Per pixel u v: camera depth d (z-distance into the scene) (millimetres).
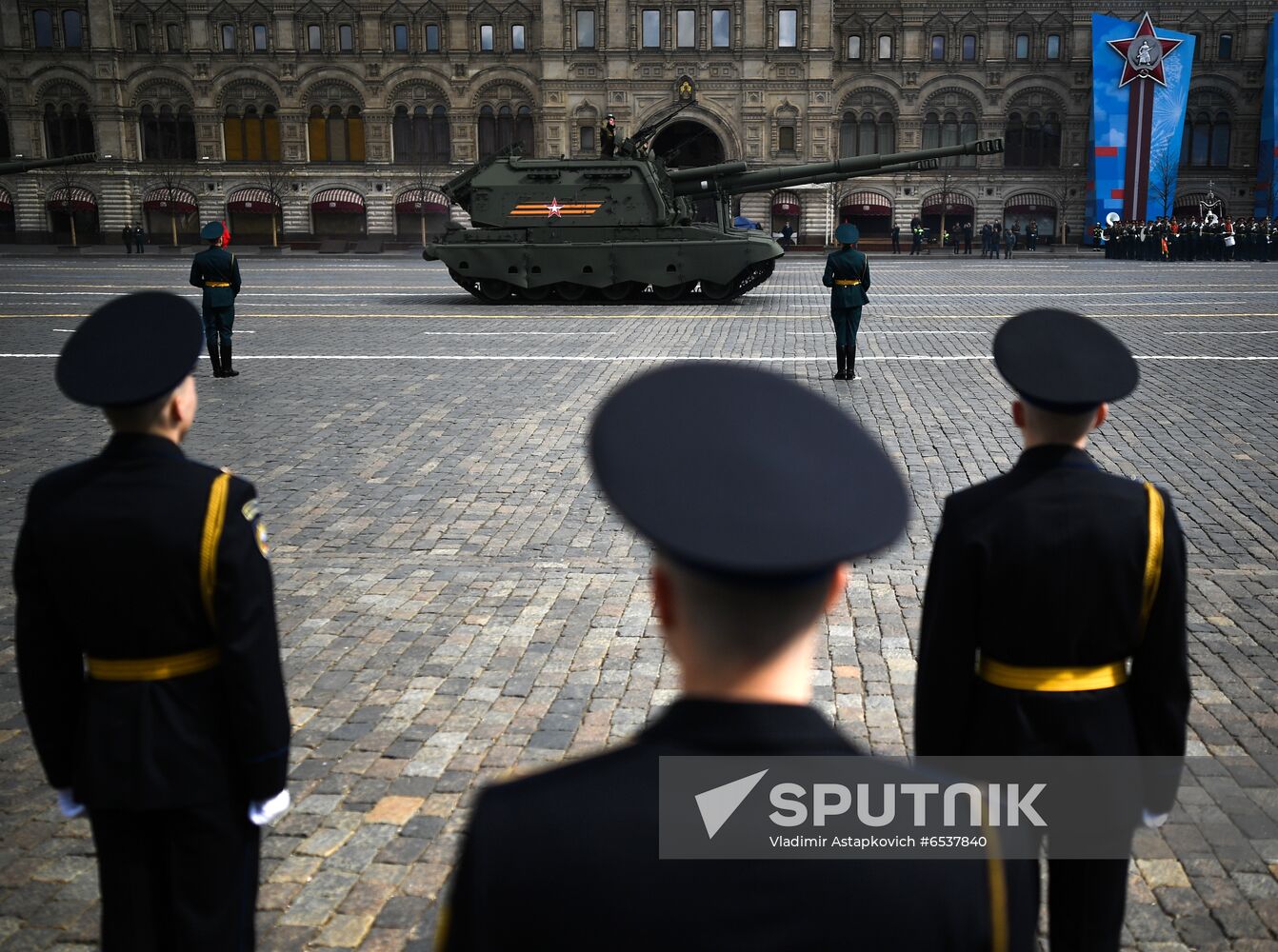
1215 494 10375
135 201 64250
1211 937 4305
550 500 10422
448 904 1491
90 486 3273
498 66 62531
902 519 1426
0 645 7176
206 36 62844
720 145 62688
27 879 4703
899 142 65188
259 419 13773
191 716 3279
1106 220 61906
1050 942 3381
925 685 3396
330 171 63781
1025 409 3395
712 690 1511
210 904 3285
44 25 62781
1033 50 64188
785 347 19484
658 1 61125
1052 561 3215
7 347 19750
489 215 27953
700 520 1387
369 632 7270
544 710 6168
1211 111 65000
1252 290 31078
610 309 26391
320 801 5254
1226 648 6914
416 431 13086
